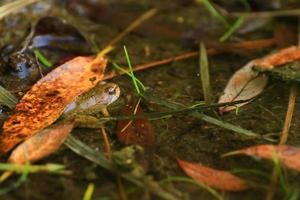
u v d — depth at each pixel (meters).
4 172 0.39
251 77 0.45
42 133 0.40
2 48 0.48
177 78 0.46
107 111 0.42
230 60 0.48
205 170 0.39
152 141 0.41
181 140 0.41
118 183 0.39
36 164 0.39
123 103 0.43
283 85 0.45
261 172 0.39
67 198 0.38
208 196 0.38
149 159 0.40
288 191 0.38
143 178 0.39
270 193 0.38
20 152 0.39
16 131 0.40
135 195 0.38
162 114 0.42
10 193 0.38
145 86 0.45
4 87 0.44
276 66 0.46
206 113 0.43
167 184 0.39
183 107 0.43
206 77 0.46
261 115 0.43
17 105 0.41
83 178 0.39
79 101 0.42
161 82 0.46
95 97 0.43
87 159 0.40
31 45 0.48
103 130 0.41
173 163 0.40
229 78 0.46
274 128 0.42
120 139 0.41
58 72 0.43
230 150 0.41
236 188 0.39
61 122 0.41
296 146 0.41
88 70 0.44
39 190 0.38
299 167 0.39
